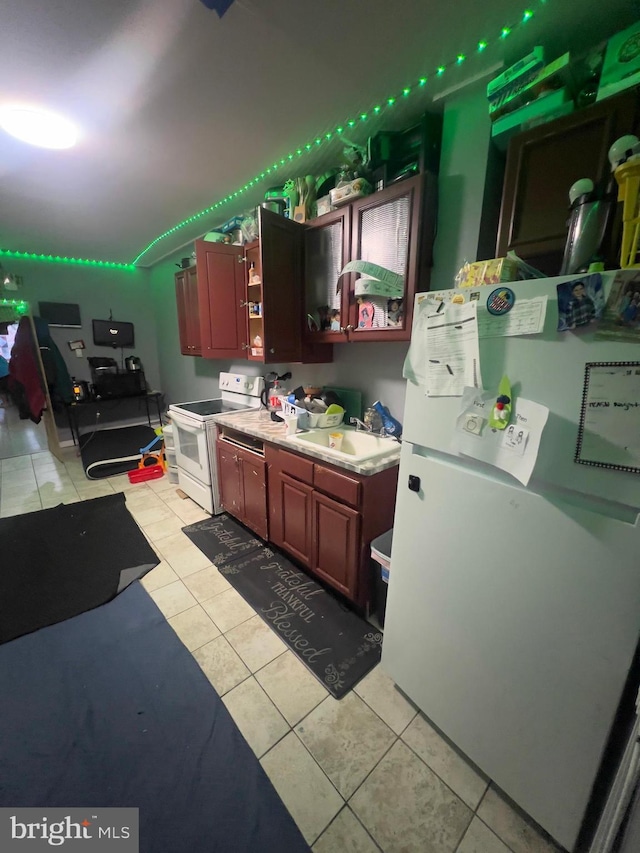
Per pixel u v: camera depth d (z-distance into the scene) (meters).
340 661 1.50
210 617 1.74
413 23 1.08
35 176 2.11
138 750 1.17
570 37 1.13
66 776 1.10
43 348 3.79
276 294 1.94
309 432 2.04
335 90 1.41
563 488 0.80
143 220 2.89
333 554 1.75
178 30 1.12
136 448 4.14
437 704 1.17
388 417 1.95
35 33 1.12
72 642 1.59
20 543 2.35
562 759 0.88
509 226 1.15
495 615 0.96
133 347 4.68
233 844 0.95
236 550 2.29
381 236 1.62
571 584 0.80
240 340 2.70
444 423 1.01
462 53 1.21
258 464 2.13
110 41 1.16
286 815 1.01
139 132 1.69
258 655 1.53
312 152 1.88
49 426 4.23
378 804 1.04
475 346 0.90
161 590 1.93
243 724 1.25
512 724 0.97
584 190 0.89
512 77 1.10
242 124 1.63
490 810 1.03
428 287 1.59
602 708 0.79
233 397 3.20
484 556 0.96
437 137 1.51
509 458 0.86
